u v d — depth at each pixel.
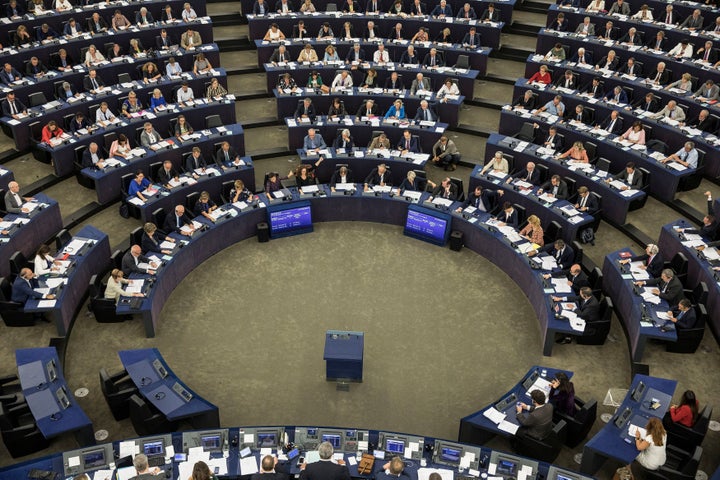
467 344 17.41
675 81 25.05
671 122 22.62
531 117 23.50
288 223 20.78
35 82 23.98
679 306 16.11
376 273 19.67
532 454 13.82
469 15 28.95
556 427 13.50
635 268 17.83
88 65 25.22
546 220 20.00
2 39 26.16
